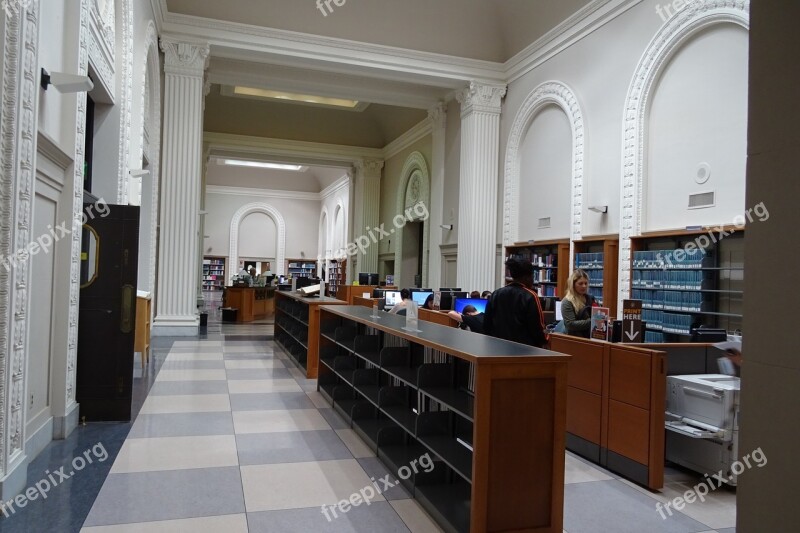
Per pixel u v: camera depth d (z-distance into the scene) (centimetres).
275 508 316
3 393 292
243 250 2967
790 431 188
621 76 872
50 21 377
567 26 999
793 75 192
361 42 1146
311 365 699
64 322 429
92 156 648
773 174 197
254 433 460
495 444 272
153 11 932
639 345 402
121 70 662
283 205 3016
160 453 403
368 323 459
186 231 1048
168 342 979
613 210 880
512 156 1184
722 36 699
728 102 688
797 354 187
